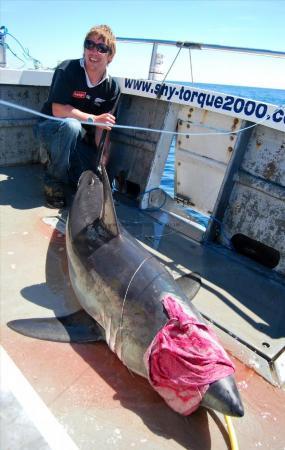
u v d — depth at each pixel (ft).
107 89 13.47
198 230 13.37
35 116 16.01
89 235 8.72
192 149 13.39
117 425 6.25
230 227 12.62
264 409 6.99
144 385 7.02
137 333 6.87
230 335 8.61
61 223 12.12
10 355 7.21
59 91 12.66
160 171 14.19
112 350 7.43
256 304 9.83
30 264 10.02
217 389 5.85
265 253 11.94
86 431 6.08
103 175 8.32
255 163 11.80
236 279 10.83
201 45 12.19
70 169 13.94
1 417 5.18
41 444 4.96
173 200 14.99
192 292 9.61
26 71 14.69
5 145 15.69
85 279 8.20
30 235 11.30
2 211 12.42
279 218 11.44
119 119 14.97
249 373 7.71
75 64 12.71
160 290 7.27
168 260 11.21
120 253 8.09
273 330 8.94
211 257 11.80
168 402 6.34
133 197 15.07
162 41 12.97
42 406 5.41
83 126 14.19
